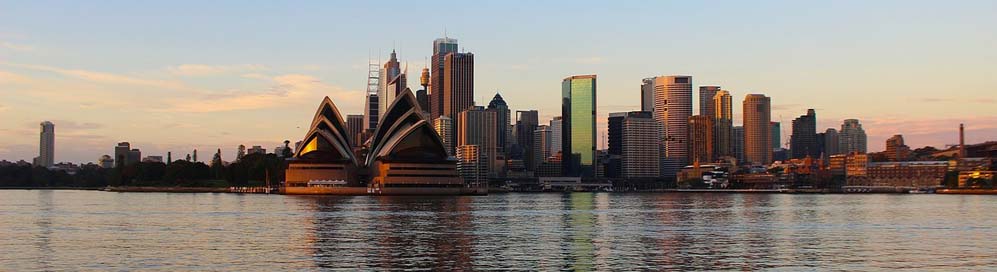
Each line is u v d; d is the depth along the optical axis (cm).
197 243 10181
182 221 14200
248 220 14525
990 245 10238
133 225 13150
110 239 10669
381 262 8462
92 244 10025
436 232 11994
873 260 8669
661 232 12119
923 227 13325
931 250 9631
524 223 14112
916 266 8231
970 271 7912
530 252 9356
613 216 16750
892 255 9119
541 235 11531
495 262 8488
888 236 11531
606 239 10919
